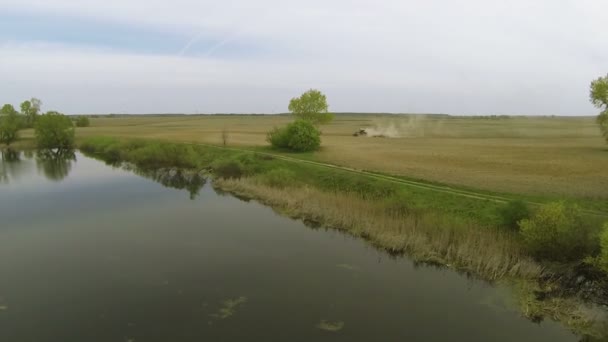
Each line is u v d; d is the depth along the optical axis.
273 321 13.16
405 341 12.04
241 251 19.66
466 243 17.53
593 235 15.28
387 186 27.00
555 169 34.03
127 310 13.90
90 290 15.45
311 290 15.43
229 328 12.72
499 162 38.69
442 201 23.52
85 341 12.04
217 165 38.84
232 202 29.70
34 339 12.16
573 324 12.95
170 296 14.94
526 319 13.41
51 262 18.20
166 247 20.17
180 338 12.16
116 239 21.41
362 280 16.38
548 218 16.12
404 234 19.61
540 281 15.47
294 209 26.06
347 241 21.09
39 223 24.27
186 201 30.14
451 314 13.70
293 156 43.50
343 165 36.62
